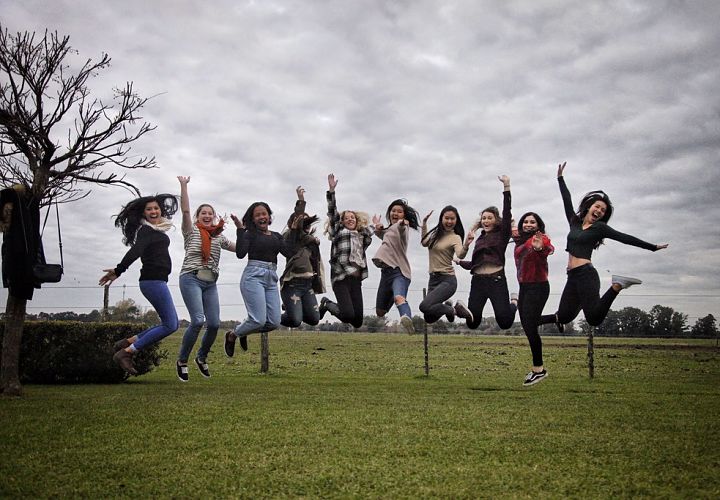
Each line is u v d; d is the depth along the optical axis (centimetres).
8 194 852
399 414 725
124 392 951
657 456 524
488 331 9162
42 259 889
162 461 500
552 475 466
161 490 426
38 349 1166
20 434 584
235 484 441
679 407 809
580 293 884
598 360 2522
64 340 1177
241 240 940
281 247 940
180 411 725
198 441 569
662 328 5169
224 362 2156
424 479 455
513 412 750
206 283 1002
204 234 973
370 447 550
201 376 1399
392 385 1155
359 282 916
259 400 841
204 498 412
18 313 898
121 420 661
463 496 418
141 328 1256
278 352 2964
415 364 2214
